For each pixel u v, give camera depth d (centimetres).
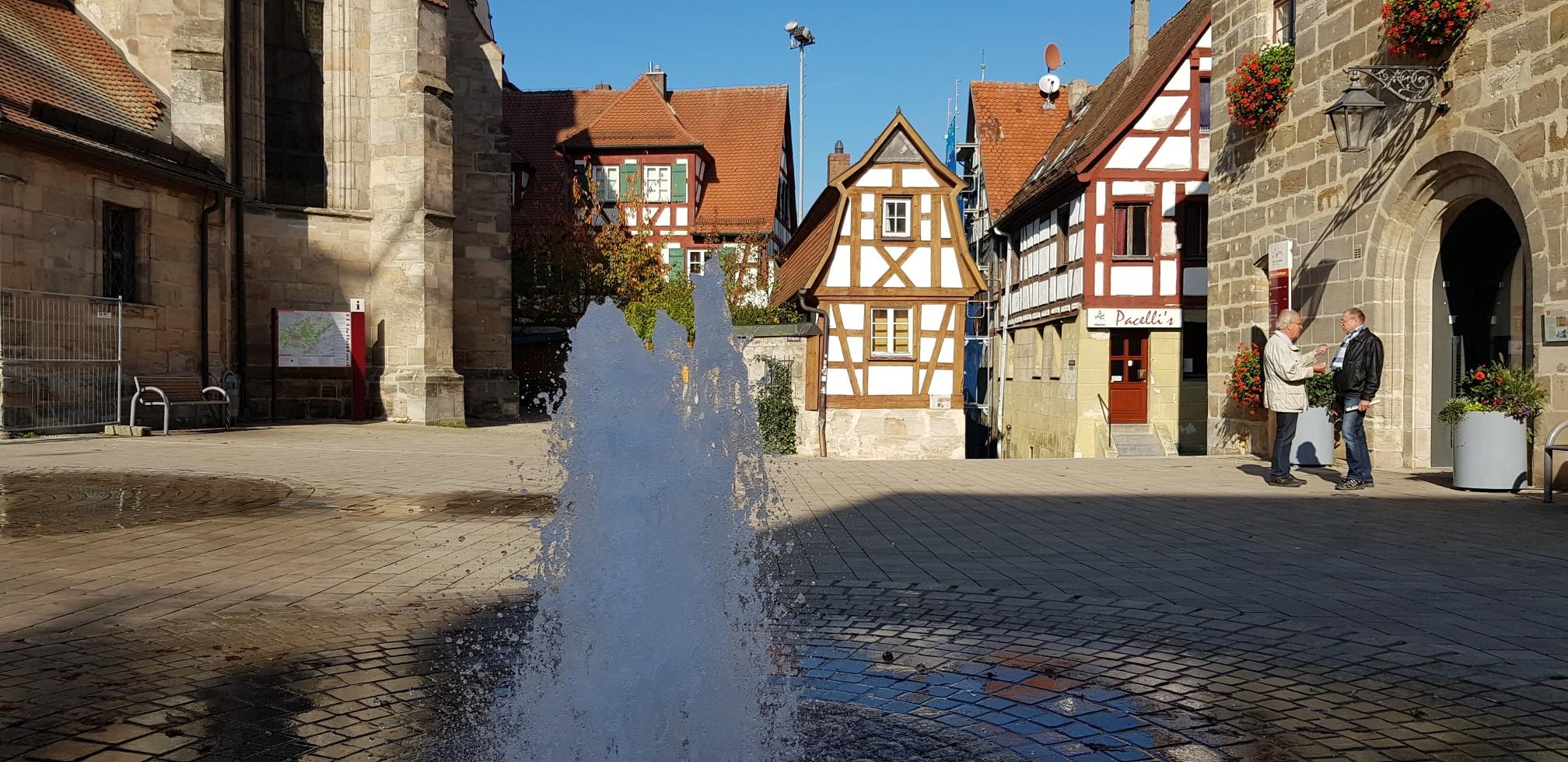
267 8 2400
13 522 853
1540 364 1079
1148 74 2991
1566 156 1045
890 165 2558
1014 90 4059
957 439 2575
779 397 2552
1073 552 748
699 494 308
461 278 2855
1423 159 1263
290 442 1752
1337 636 495
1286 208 1577
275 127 2425
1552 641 483
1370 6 1362
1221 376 1789
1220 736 356
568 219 3881
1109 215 2777
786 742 346
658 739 302
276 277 2378
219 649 471
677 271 3884
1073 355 2880
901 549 764
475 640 490
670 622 304
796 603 577
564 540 308
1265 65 1575
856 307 2569
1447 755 336
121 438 1683
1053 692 408
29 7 2053
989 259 4044
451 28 2844
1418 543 777
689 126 4919
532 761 305
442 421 2439
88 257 1803
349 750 340
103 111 1927
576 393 311
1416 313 1339
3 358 1608
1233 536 820
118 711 383
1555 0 1059
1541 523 877
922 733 357
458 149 2852
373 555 721
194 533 809
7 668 437
